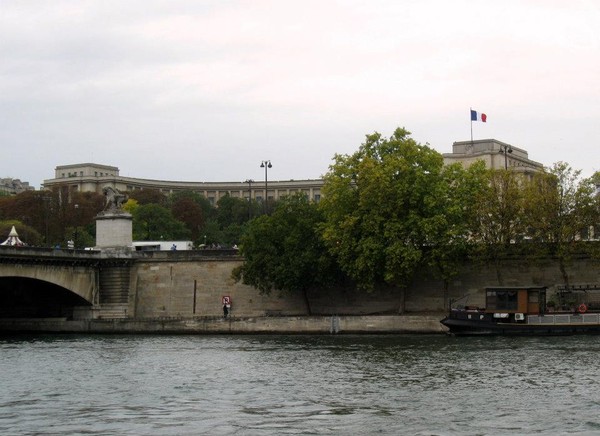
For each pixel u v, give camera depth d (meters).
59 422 51.34
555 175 117.69
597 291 115.31
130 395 60.97
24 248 117.31
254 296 131.00
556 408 53.50
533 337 100.38
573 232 115.12
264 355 85.38
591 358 76.75
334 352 87.06
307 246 121.75
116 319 124.00
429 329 110.94
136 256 134.50
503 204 118.12
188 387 64.31
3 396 60.97
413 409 53.75
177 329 119.50
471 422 49.72
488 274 120.94
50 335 121.19
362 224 116.38
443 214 116.00
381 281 122.81
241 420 51.25
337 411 53.56
